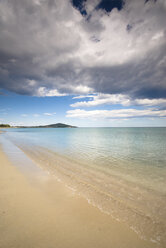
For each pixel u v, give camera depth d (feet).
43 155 41.96
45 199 14.70
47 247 8.21
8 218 10.91
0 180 20.04
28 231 9.54
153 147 61.46
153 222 11.57
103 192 17.58
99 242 8.91
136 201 15.49
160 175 25.08
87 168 29.19
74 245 8.51
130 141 88.33
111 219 11.69
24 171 25.09
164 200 15.89
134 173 26.21
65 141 87.71
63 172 25.76
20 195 15.39
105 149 55.36
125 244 8.84
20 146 61.52
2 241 8.42
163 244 9.00
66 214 12.05
